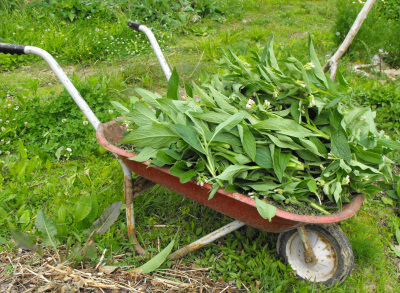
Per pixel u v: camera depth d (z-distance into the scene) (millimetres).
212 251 2457
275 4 9805
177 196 2910
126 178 2301
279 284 2166
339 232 2156
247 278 2211
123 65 5355
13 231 2215
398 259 2600
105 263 2248
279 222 1748
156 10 7238
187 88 2162
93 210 2455
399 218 2963
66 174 3186
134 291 2066
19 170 3033
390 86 4562
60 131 3613
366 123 2080
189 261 2350
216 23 7836
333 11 9344
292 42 6129
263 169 1881
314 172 1932
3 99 4078
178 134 1858
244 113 1962
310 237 2268
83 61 5379
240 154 1842
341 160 1794
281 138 1873
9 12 6844
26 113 3725
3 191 2746
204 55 5785
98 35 6035
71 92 2264
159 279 2160
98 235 2416
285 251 2307
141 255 2383
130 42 6105
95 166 3277
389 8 8188
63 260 2207
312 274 2258
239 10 8828
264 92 2131
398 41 5820
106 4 7316
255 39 6848
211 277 2242
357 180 1893
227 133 1890
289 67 1977
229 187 1743
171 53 5922
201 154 1861
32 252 2283
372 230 2799
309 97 1848
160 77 4980
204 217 2738
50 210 2754
